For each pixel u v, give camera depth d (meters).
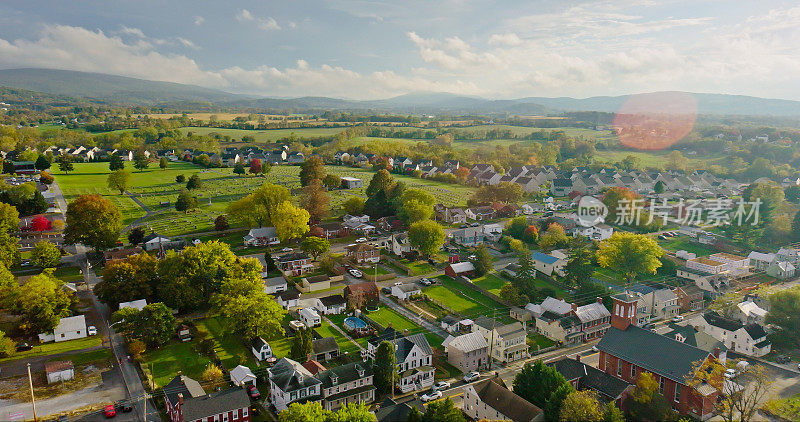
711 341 91.44
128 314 91.12
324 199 180.75
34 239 153.75
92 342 94.50
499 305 117.38
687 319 114.06
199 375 83.31
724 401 72.06
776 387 85.25
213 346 92.56
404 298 117.69
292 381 74.06
